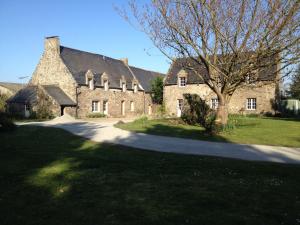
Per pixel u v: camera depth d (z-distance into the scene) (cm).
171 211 509
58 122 2634
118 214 497
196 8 1567
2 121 1770
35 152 1073
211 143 1308
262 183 677
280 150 1141
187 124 2147
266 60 1656
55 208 525
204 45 1631
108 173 762
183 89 3759
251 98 3400
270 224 462
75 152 1088
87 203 548
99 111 3969
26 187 644
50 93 3450
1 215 498
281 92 4109
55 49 3706
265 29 1490
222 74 1627
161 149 1160
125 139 1440
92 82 3847
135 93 4662
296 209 522
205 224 459
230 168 824
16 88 5316
